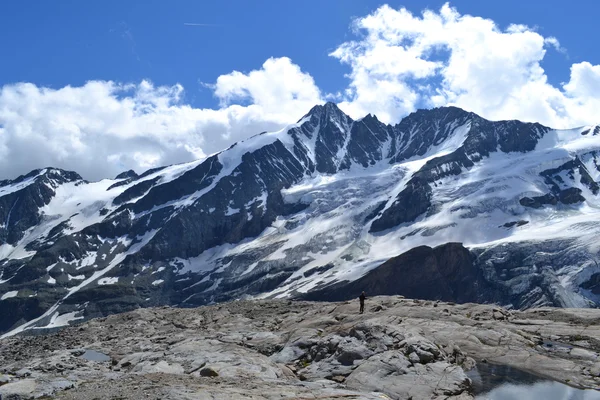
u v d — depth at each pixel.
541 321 46.91
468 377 32.06
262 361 35.56
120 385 27.16
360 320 45.06
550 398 29.59
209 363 34.84
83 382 29.33
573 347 39.53
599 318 46.66
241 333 46.84
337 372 32.84
